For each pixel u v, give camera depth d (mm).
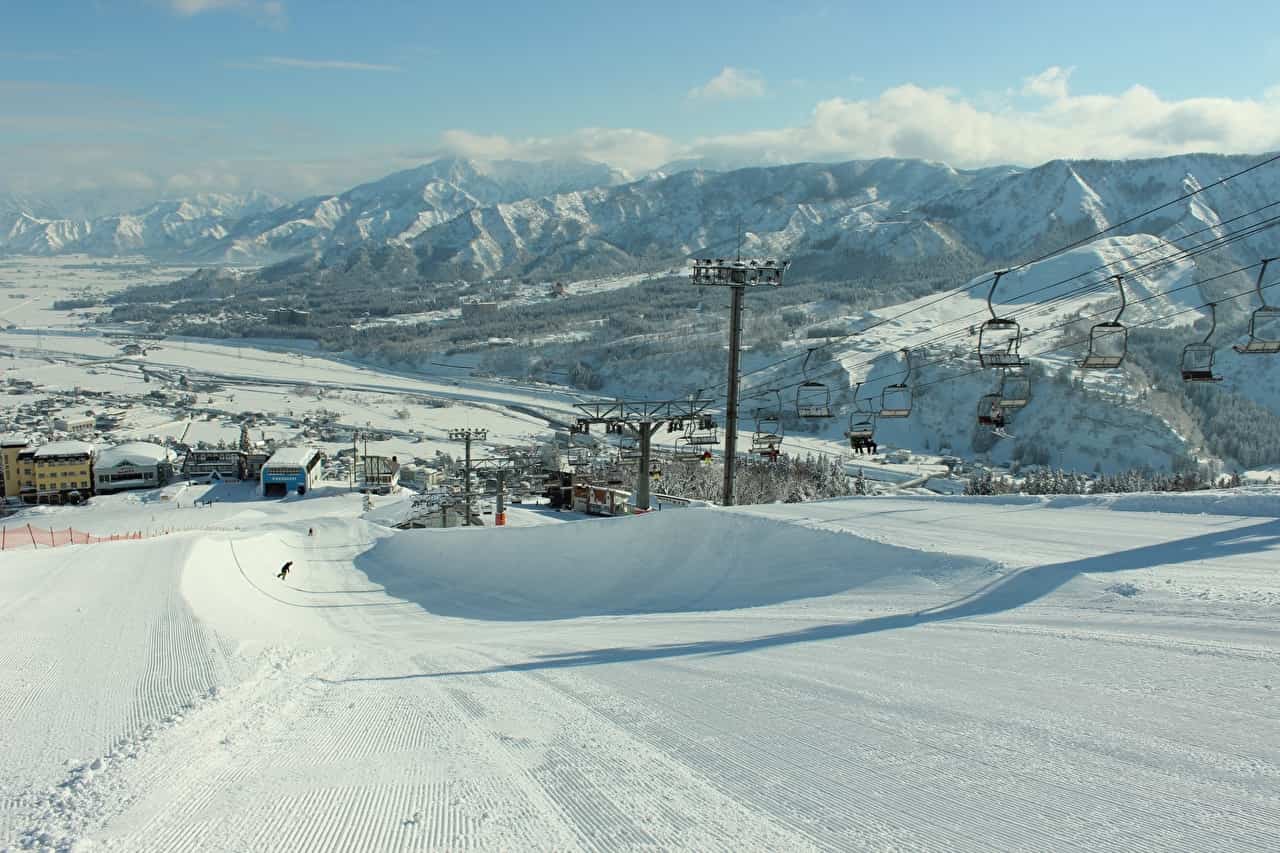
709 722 9203
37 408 163750
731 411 31422
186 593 22547
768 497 69188
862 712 9078
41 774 8297
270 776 7895
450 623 24500
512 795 7309
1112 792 6641
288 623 22953
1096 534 18016
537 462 61188
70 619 18375
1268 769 6828
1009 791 6785
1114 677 9430
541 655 14797
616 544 28047
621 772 7785
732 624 16078
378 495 100625
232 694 11047
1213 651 9922
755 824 6488
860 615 15023
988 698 9156
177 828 6668
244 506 95250
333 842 6371
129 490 111312
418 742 9039
